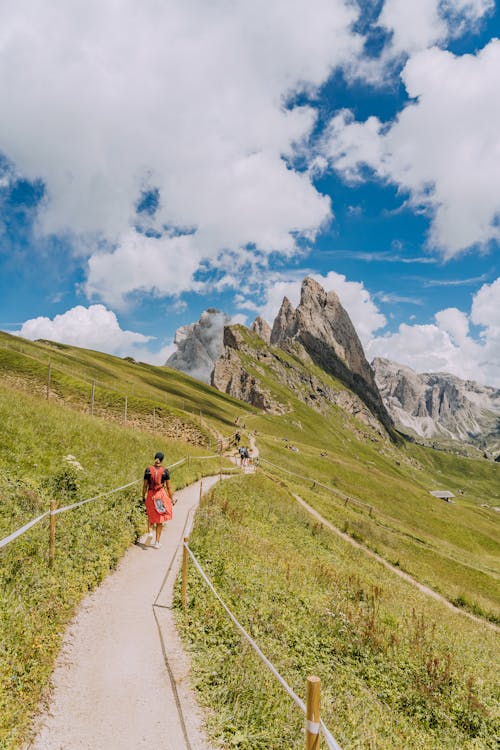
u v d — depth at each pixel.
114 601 9.68
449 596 28.78
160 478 14.14
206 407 146.75
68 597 8.95
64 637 7.78
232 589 11.74
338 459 125.31
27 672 6.39
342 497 63.59
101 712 6.10
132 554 12.84
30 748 5.21
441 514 93.44
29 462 15.84
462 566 42.09
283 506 31.61
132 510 16.28
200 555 13.70
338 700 8.50
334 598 14.95
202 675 7.38
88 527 12.62
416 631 14.37
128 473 19.95
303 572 16.92
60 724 5.72
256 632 9.78
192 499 22.52
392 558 33.19
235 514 22.08
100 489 16.33
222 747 5.85
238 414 176.50
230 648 8.53
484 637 20.42
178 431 59.00
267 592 12.70
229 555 14.68
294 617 11.85
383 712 9.03
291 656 9.56
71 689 6.47
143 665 7.41
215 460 43.50
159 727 5.98
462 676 12.38
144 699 6.53
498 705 11.37
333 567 21.06
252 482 35.06
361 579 20.81
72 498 14.43
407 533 56.00
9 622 7.09
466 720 10.09
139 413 59.69
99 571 10.70
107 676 6.95
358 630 12.66
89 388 60.97
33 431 18.61
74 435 21.19
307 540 25.45
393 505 83.94
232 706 6.72
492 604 31.38
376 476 112.00
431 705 10.22
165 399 115.75
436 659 11.93
